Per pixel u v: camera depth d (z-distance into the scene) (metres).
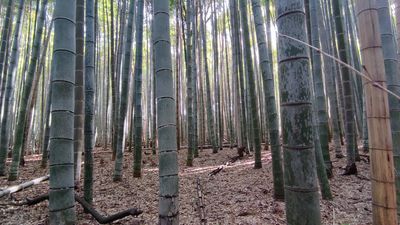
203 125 13.23
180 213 4.32
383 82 2.02
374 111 2.03
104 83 15.95
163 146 2.91
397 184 2.77
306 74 1.82
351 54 9.86
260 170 7.13
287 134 1.85
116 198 5.35
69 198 2.55
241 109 10.53
